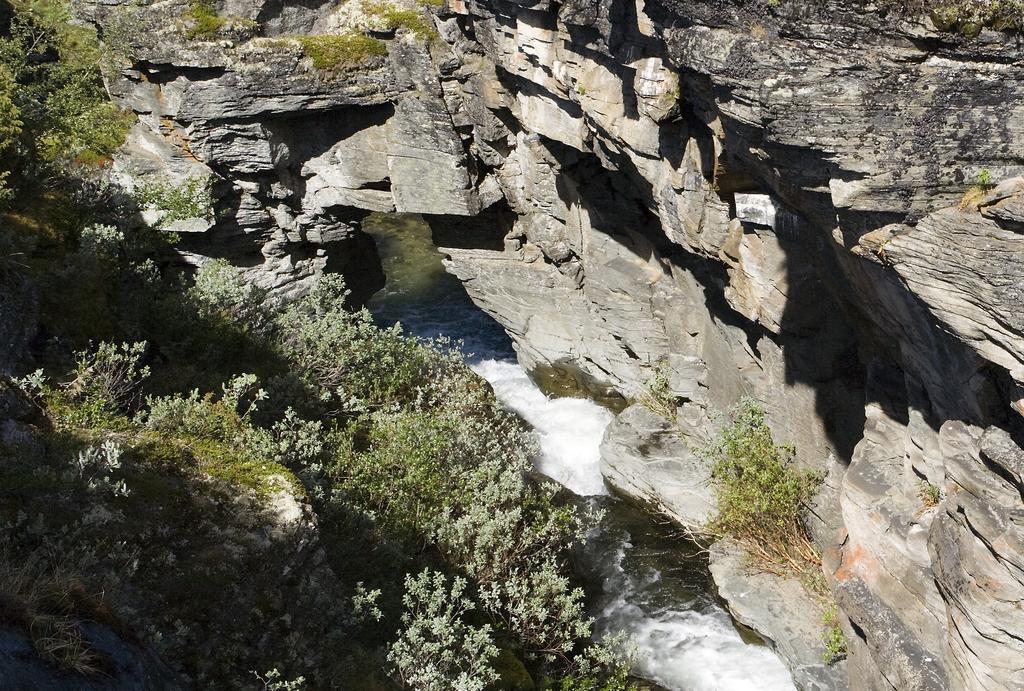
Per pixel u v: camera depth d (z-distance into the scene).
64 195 19.06
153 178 24.20
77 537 9.95
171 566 10.47
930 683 11.43
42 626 7.65
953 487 10.06
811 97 8.91
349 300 28.67
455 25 21.09
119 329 15.98
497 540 15.70
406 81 22.50
